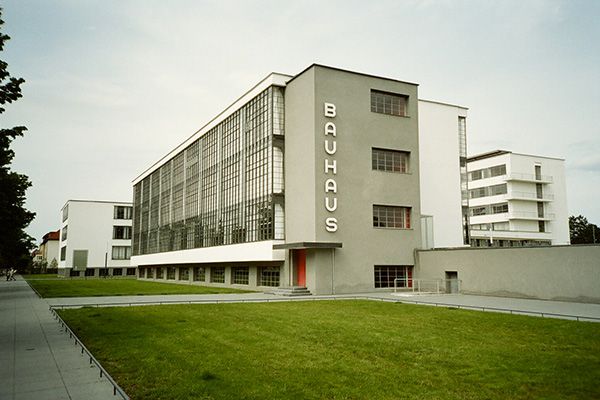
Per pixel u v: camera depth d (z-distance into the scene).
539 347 13.05
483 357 11.90
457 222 43.72
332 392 9.08
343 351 12.66
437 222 42.72
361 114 36.00
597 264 24.20
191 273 56.19
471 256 31.72
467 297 29.36
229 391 9.07
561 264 25.97
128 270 101.62
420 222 37.44
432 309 22.16
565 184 83.44
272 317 19.50
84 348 12.51
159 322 18.06
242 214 41.59
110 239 100.00
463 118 45.81
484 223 83.62
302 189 34.75
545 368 10.77
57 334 15.64
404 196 36.97
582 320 17.48
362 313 20.88
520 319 18.05
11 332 16.14
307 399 8.67
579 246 25.09
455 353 12.38
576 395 8.98
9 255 50.69
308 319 18.84
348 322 17.97
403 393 9.05
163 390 9.12
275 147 37.31
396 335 15.03
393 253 35.81
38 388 9.25
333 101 34.94
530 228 80.94
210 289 40.94
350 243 34.12
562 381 9.77
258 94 39.81
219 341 14.06
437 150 43.78
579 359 11.60
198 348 13.02
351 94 35.78
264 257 36.88
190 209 55.22
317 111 34.09
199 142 53.66
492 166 82.81
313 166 33.62
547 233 78.00
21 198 39.03
